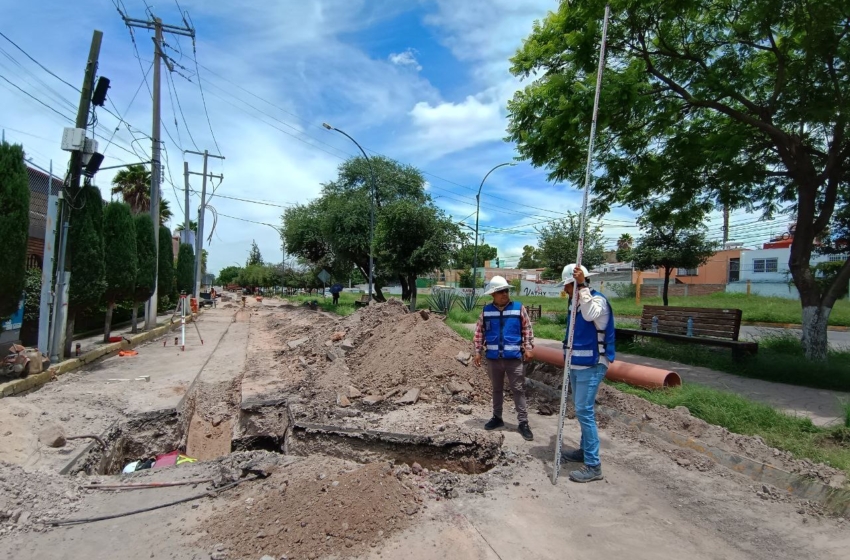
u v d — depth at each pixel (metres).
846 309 23.25
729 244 44.16
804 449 4.51
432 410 6.61
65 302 9.64
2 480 3.93
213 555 3.06
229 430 7.41
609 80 8.27
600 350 4.36
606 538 3.33
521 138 9.95
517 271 68.44
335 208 28.47
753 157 9.96
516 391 5.52
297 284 69.69
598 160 10.51
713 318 10.26
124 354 12.14
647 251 19.98
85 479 4.35
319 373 9.03
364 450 5.50
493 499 3.91
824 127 9.34
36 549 3.22
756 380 7.89
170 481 4.29
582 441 4.43
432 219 22.89
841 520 3.59
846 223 13.16
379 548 3.12
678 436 5.10
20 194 7.93
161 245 20.12
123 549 3.21
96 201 10.45
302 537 3.13
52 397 7.17
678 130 10.32
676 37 9.38
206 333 18.27
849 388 7.14
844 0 7.27
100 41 9.80
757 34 8.80
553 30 9.22
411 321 8.95
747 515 3.69
